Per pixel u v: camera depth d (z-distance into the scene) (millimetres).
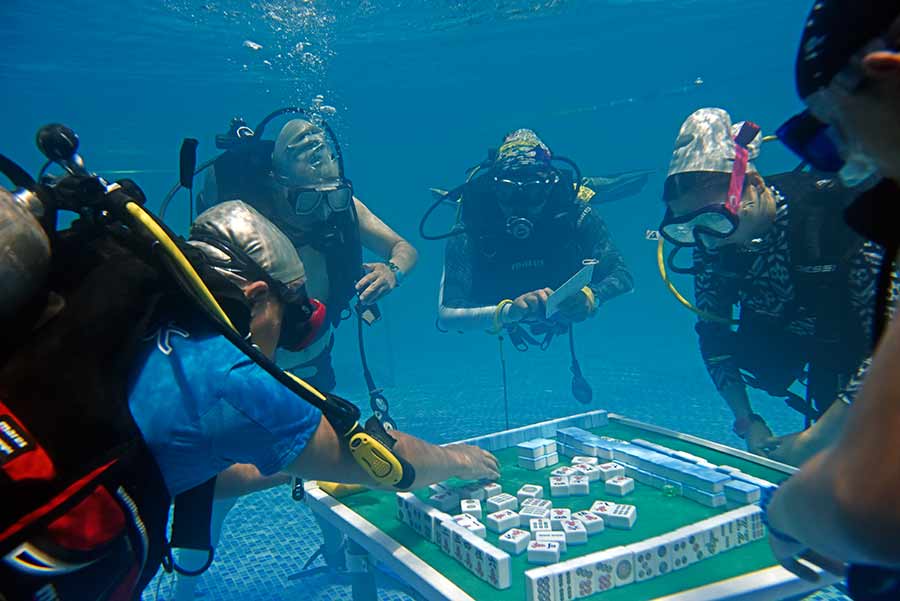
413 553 1978
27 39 12078
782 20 17391
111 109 19500
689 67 23109
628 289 4691
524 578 1739
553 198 4715
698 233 2699
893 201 855
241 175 3793
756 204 2582
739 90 30953
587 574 1668
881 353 712
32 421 1088
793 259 2596
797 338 2742
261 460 1465
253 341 1617
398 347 21188
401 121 27453
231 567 4453
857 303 2424
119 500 1159
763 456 2756
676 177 2535
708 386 10211
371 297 3863
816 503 775
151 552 1326
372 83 19125
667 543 1779
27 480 1021
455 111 26219
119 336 1235
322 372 4207
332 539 4129
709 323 3074
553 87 23109
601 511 2096
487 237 4746
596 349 16859
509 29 14195
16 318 1153
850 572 935
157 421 1295
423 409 9781
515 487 2473
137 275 1310
